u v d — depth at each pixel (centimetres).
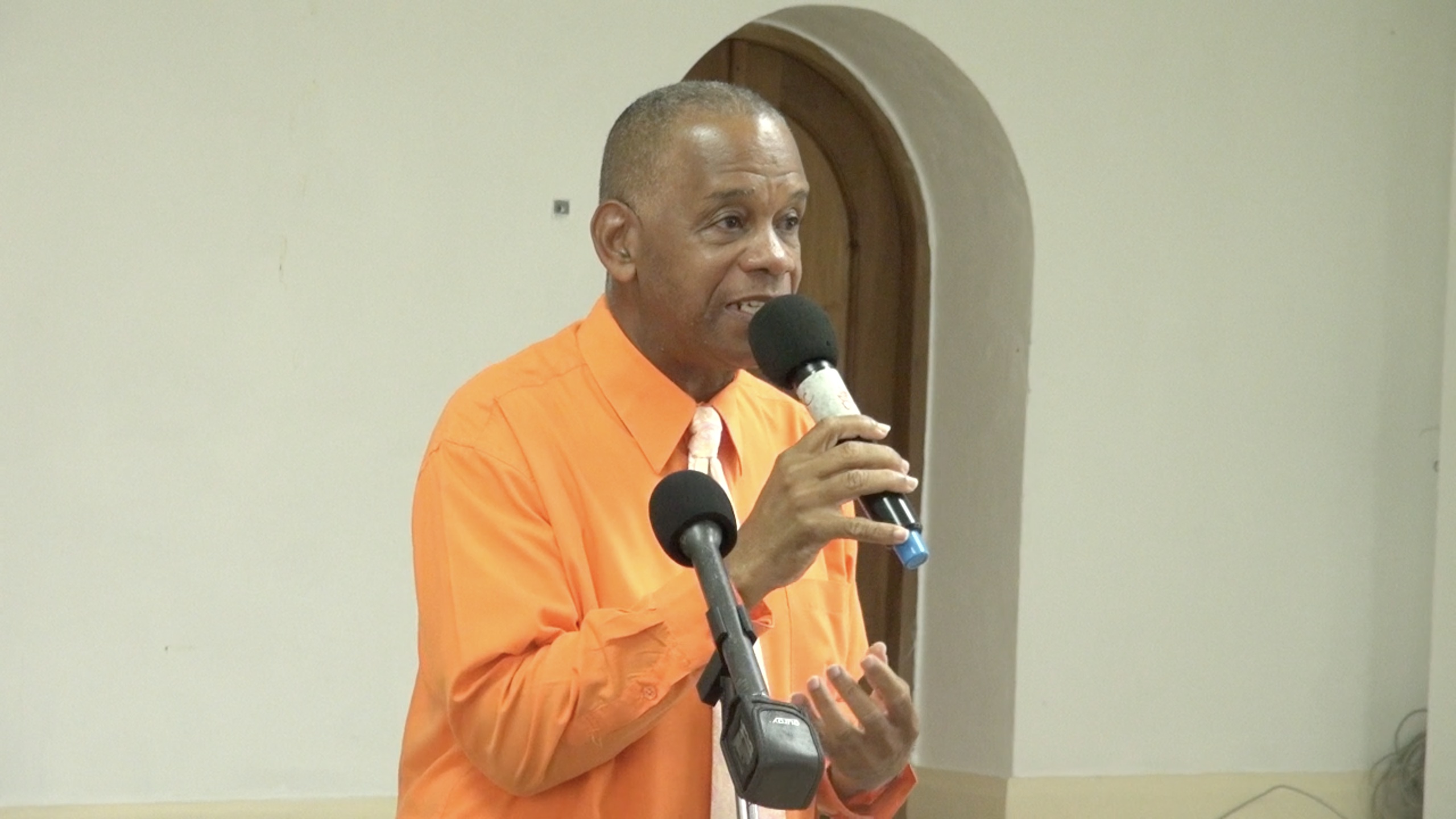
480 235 824
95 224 754
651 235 386
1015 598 970
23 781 740
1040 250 967
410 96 810
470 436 386
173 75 767
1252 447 1023
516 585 369
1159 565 1002
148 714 761
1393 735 1059
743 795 283
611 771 378
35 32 744
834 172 1023
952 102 972
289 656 786
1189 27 1002
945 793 997
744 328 384
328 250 795
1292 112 1029
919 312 1029
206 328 773
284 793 784
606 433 396
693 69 973
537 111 836
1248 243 1020
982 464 997
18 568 742
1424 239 1062
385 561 805
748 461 417
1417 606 1065
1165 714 1004
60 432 748
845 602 423
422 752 396
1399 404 1059
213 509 773
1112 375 988
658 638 348
